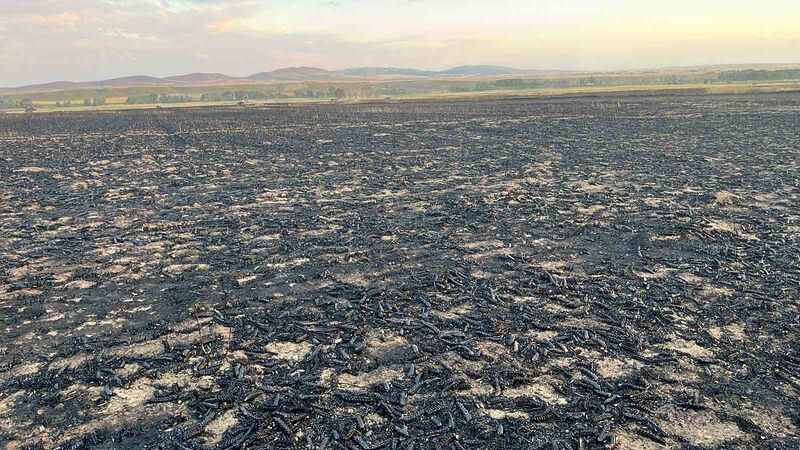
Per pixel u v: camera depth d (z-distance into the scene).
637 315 11.98
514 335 11.19
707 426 8.15
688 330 11.27
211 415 8.60
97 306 13.02
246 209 23.02
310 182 29.19
